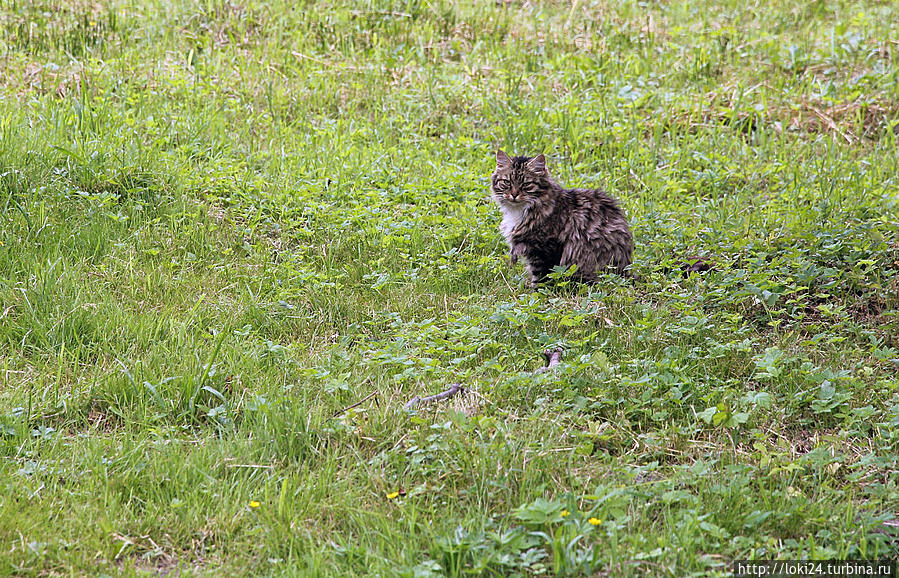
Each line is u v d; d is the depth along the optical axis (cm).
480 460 536
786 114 1291
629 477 532
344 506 503
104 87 1228
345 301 785
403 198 1031
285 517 491
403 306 787
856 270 796
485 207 985
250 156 1096
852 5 1802
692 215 989
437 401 620
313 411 600
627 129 1210
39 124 1053
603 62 1447
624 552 460
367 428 578
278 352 677
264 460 550
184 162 1026
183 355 662
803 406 616
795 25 1683
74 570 454
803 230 904
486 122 1271
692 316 712
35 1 1527
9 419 572
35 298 709
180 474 527
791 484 527
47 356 658
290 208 972
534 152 1185
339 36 1512
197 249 870
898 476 533
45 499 503
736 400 617
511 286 843
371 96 1326
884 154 1195
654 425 599
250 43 1465
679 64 1467
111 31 1447
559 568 445
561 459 549
